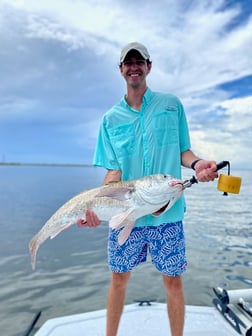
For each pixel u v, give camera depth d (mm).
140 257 2773
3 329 4145
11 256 7250
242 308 3154
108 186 2533
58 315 4500
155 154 2668
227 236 9086
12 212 13172
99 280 5785
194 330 2926
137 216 2357
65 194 20609
